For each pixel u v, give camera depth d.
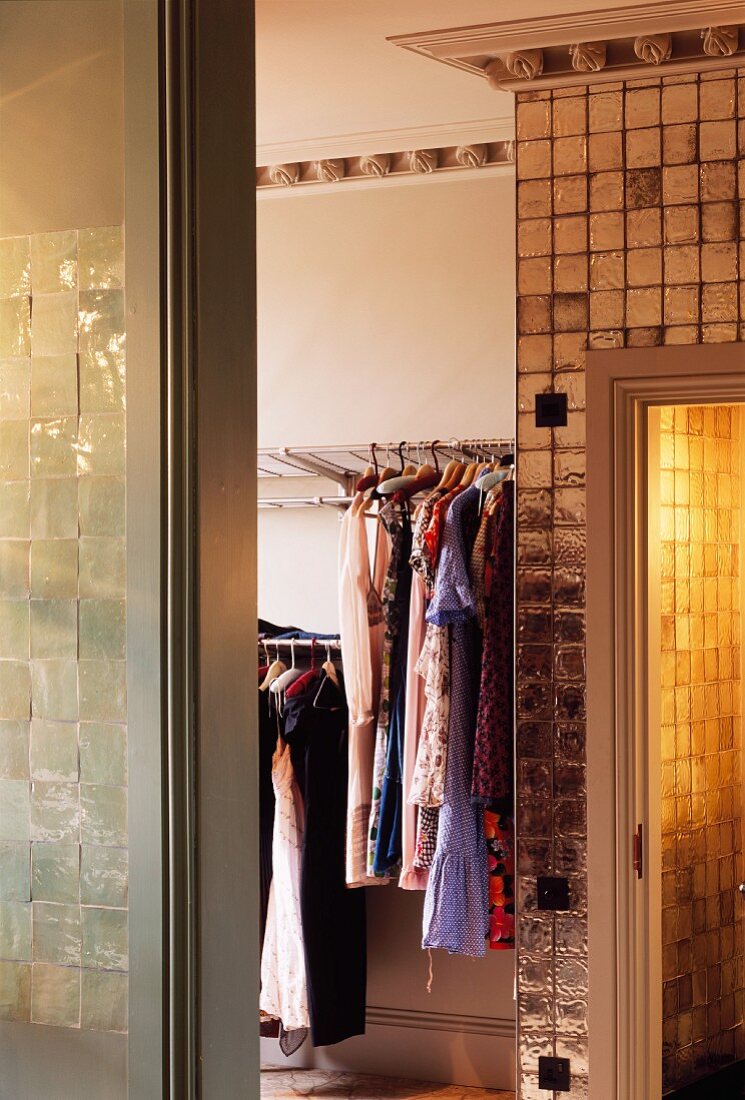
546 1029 3.15
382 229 4.20
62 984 1.64
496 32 3.01
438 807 3.45
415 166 4.06
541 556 3.15
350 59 3.26
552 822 3.15
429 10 2.90
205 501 1.64
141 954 1.58
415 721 3.55
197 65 1.64
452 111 3.73
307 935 3.75
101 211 1.66
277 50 3.18
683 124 3.04
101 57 1.66
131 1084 1.58
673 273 3.05
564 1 2.86
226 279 1.71
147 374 1.61
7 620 1.68
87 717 1.64
